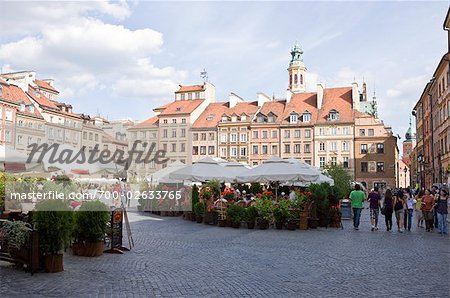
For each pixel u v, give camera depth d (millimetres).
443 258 12742
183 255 12750
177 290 8750
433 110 54719
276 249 14094
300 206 20734
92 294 8391
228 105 92625
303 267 11180
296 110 85938
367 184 79688
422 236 18547
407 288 9094
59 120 82250
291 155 83500
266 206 20250
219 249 13938
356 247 14836
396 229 21703
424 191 22750
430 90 55688
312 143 82688
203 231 18969
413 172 84750
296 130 83688
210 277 9922
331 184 27875
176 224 21984
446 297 8414
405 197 20953
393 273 10555
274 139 84625
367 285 9328
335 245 15250
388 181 78625
